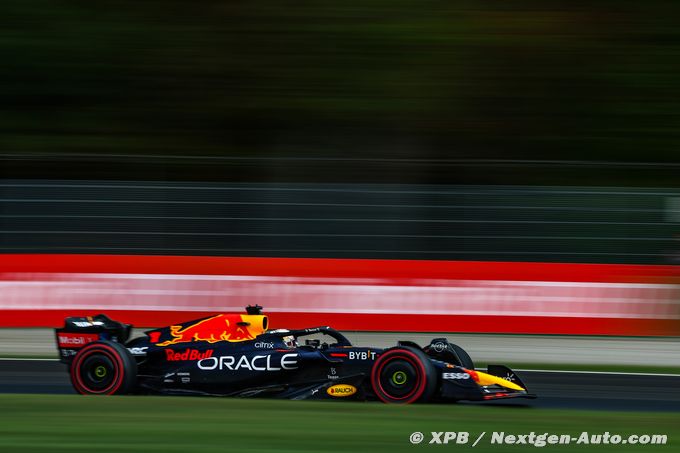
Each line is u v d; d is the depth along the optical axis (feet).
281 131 225.76
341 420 66.95
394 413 72.08
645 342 138.31
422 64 237.86
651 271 143.54
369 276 146.61
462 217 151.43
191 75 239.09
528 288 144.25
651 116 227.20
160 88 237.66
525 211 150.51
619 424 67.92
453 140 222.89
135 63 241.96
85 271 148.25
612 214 148.97
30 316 146.72
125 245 153.28
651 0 253.24
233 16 250.78
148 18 251.39
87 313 146.51
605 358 126.21
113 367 90.17
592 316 143.02
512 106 230.68
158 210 153.89
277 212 153.69
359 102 232.32
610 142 221.66
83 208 153.69
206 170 202.49
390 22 247.70
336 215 152.97
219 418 66.90
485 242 150.61
